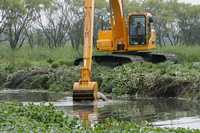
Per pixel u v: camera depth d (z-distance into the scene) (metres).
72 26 107.00
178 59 55.81
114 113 29.14
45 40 109.44
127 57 48.22
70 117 22.84
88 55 34.47
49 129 17.70
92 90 33.41
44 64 57.41
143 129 18.33
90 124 22.08
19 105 25.73
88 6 35.75
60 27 106.88
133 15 50.81
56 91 45.16
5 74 53.16
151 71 42.22
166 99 37.09
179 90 38.03
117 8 50.06
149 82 39.91
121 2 50.34
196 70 41.62
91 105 33.09
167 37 117.62
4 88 50.34
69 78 46.09
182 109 30.94
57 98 38.25
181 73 40.06
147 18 50.59
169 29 117.00
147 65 44.38
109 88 42.03
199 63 45.66
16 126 17.91
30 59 75.75
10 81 51.09
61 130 17.72
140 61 48.09
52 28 106.81
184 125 24.52
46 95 41.34
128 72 42.62
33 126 18.31
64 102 34.84
